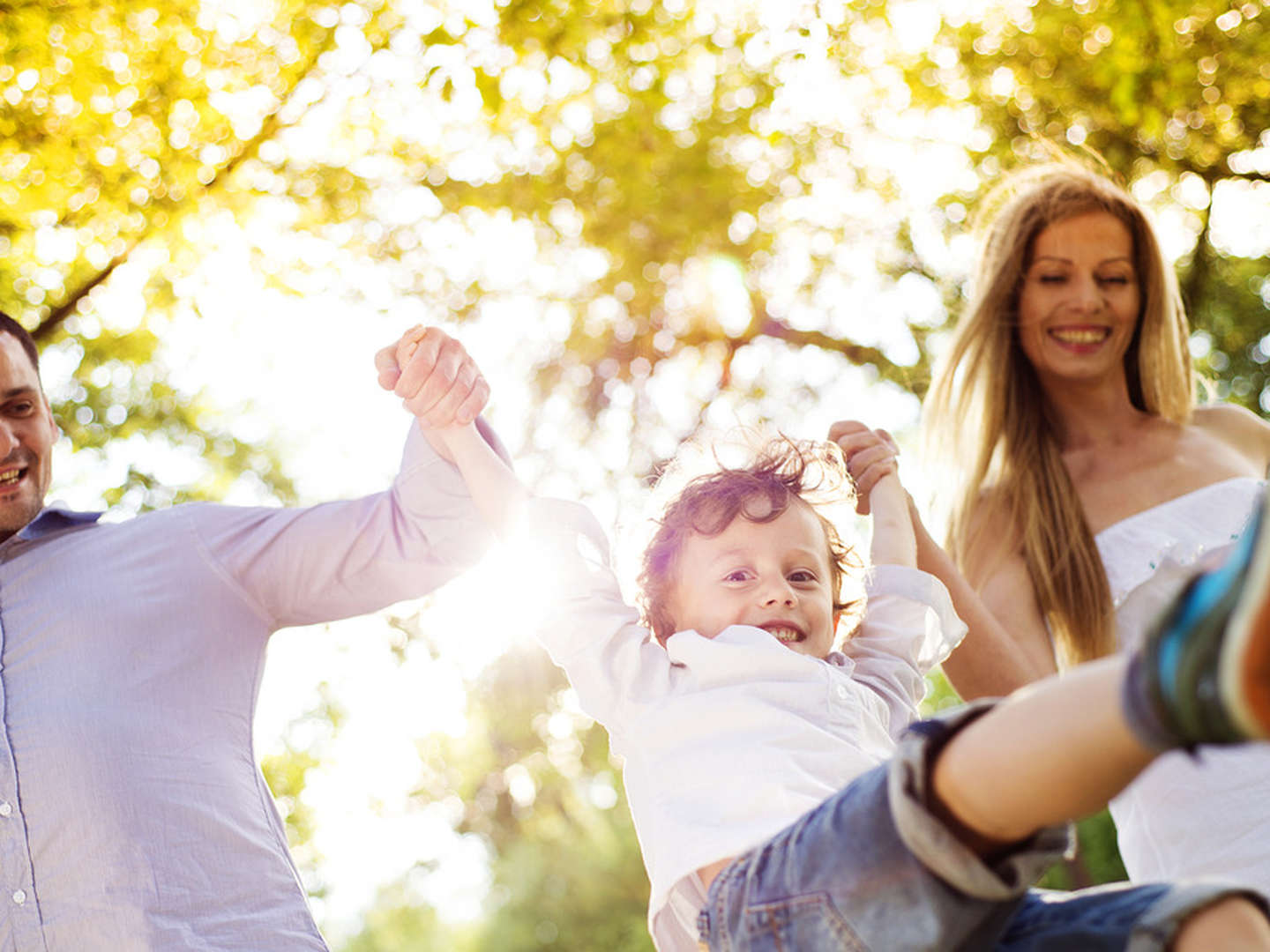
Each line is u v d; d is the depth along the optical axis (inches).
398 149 294.7
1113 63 299.9
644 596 104.7
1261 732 44.1
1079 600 122.5
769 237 344.8
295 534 109.5
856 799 64.6
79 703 100.5
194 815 99.4
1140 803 113.2
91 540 109.9
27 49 249.1
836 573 109.7
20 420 113.3
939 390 139.2
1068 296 131.0
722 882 70.7
